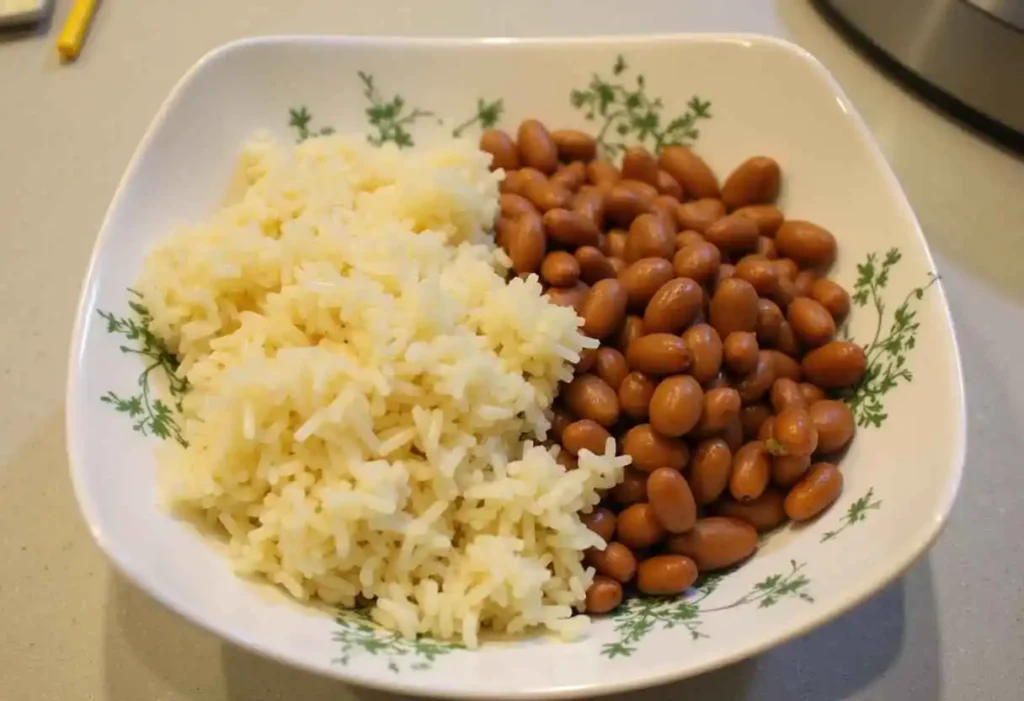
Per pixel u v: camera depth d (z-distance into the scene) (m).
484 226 0.31
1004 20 0.34
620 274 0.30
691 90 0.32
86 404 0.25
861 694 0.26
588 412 0.27
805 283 0.30
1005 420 0.30
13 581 0.28
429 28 0.39
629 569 0.26
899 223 0.29
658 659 0.22
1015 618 0.27
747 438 0.28
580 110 0.33
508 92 0.33
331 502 0.24
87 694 0.26
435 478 0.25
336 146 0.31
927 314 0.27
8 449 0.30
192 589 0.23
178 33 0.39
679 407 0.26
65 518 0.29
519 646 0.24
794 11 0.40
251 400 0.25
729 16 0.40
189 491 0.25
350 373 0.25
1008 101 0.35
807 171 0.31
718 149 0.33
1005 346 0.32
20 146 0.36
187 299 0.27
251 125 0.32
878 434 0.27
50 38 0.39
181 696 0.26
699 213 0.31
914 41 0.36
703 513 0.27
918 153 0.36
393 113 0.33
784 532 0.27
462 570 0.25
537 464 0.26
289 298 0.27
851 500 0.26
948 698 0.26
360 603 0.25
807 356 0.29
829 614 0.22
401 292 0.27
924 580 0.28
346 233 0.28
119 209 0.28
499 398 0.26
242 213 0.29
